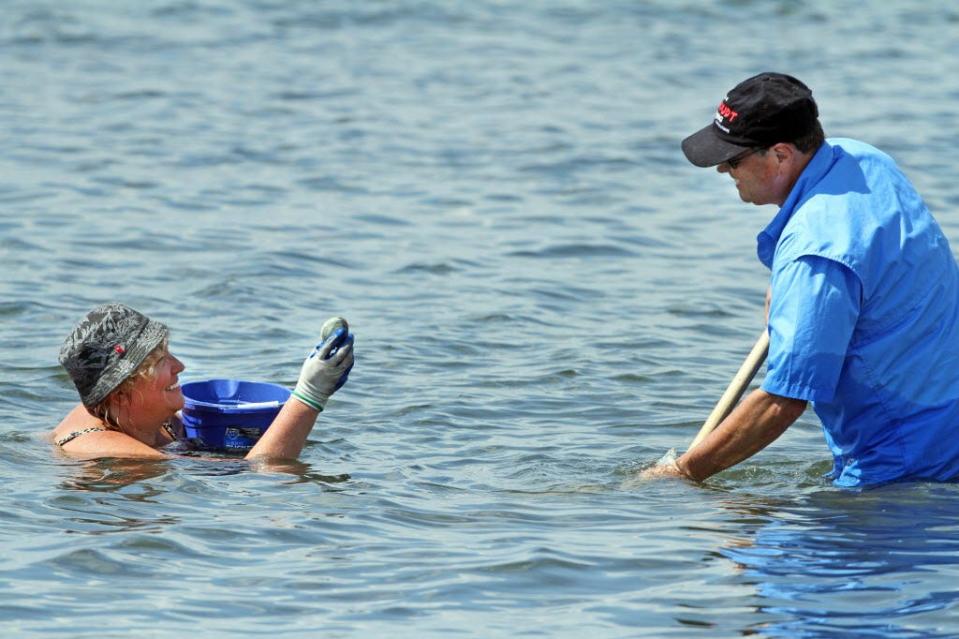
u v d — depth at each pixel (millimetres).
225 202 45031
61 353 22578
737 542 18625
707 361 29875
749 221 43938
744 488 21297
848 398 19984
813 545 18391
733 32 84062
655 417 25859
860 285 19000
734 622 16047
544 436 24609
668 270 38188
